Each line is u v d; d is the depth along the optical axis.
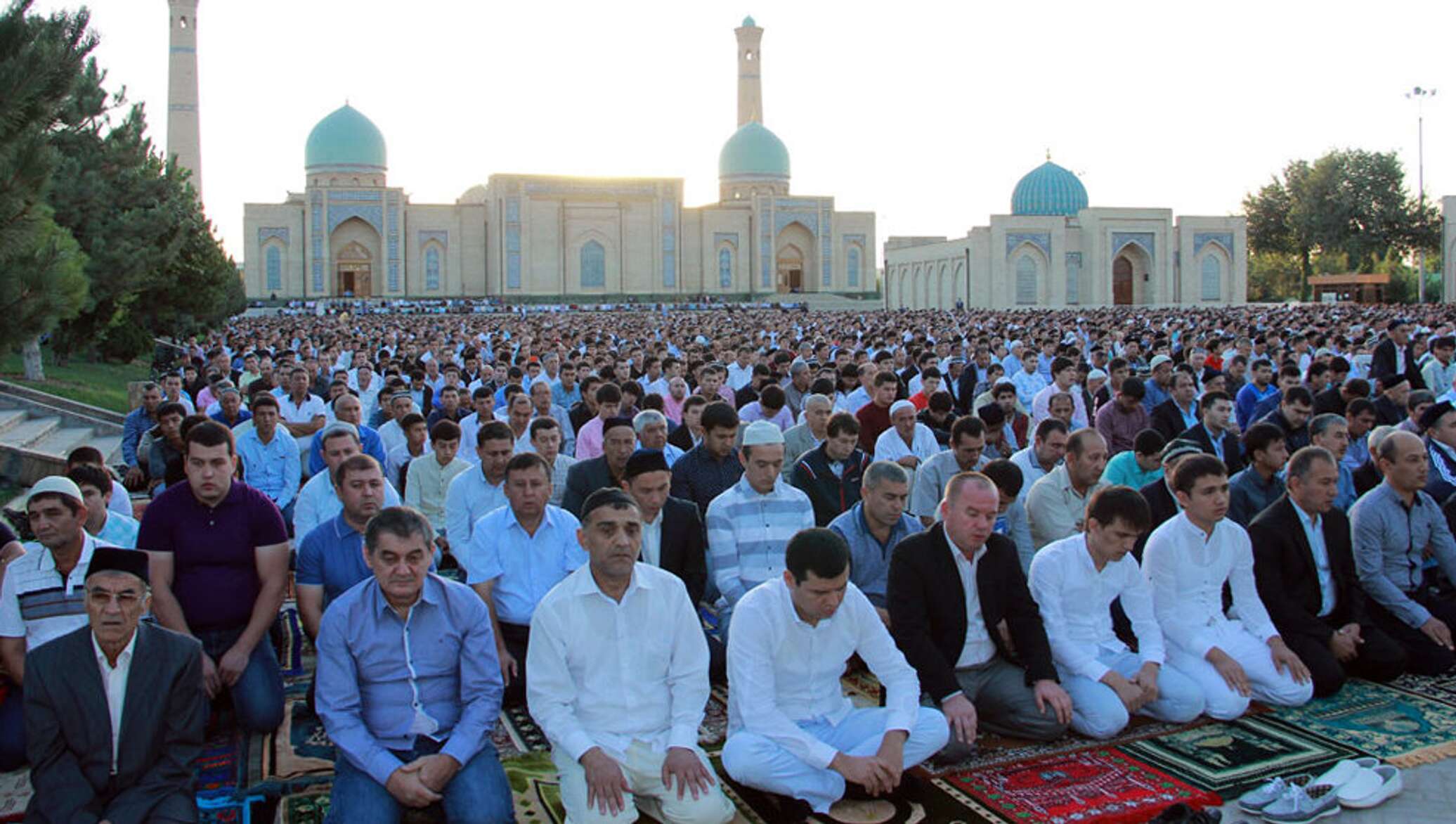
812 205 68.00
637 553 4.50
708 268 67.44
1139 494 5.51
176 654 4.32
